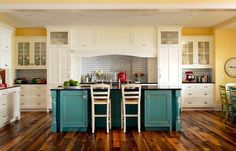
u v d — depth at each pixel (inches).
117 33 322.7
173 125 220.1
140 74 344.8
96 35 322.0
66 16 265.7
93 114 211.8
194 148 168.9
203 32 345.7
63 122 217.3
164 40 326.0
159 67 324.2
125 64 349.7
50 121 262.2
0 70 274.8
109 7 207.0
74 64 331.3
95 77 346.3
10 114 251.8
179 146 173.5
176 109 219.1
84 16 265.1
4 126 238.1
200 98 331.9
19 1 204.5
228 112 268.7
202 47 339.9
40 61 335.6
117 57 349.4
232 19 281.6
